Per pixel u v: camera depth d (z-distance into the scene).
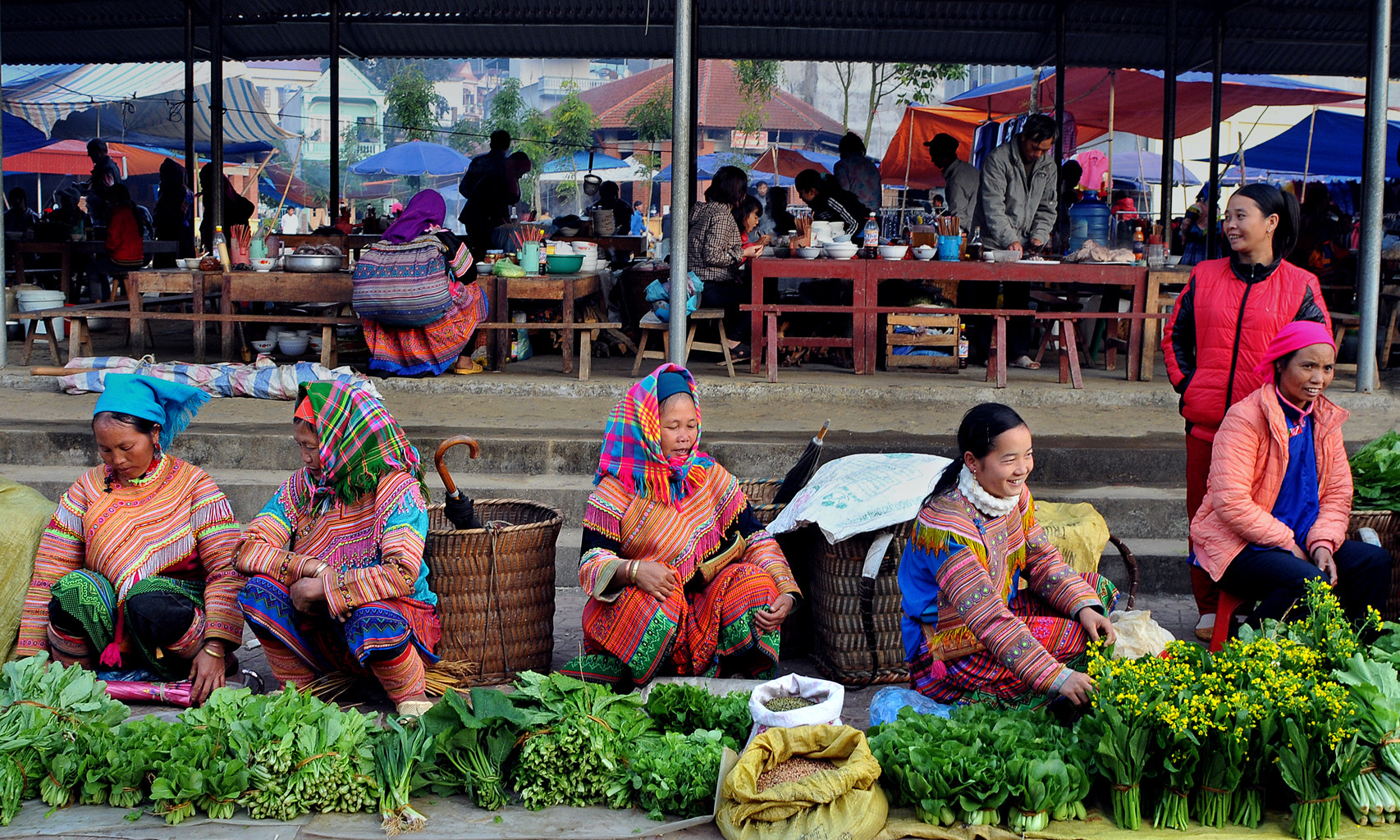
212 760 3.14
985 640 3.31
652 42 12.83
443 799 3.23
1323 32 11.73
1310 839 2.94
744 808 2.94
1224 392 4.40
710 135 32.25
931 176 20.39
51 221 12.27
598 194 13.18
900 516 4.06
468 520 4.20
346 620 3.73
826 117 33.41
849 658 4.21
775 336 7.51
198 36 12.95
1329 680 3.22
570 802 3.19
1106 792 3.19
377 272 7.28
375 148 44.53
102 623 3.95
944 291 8.81
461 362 7.79
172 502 4.09
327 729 3.18
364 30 12.71
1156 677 3.07
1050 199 8.61
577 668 3.97
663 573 3.78
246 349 8.14
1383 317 8.91
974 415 3.37
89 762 3.16
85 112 20.73
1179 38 12.21
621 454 3.90
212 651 3.87
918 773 3.01
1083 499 5.55
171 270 8.10
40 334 9.29
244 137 23.22
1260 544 3.97
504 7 11.96
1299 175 21.58
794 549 4.53
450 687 3.51
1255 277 4.36
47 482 5.68
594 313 9.09
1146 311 7.77
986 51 12.92
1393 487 4.39
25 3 12.07
